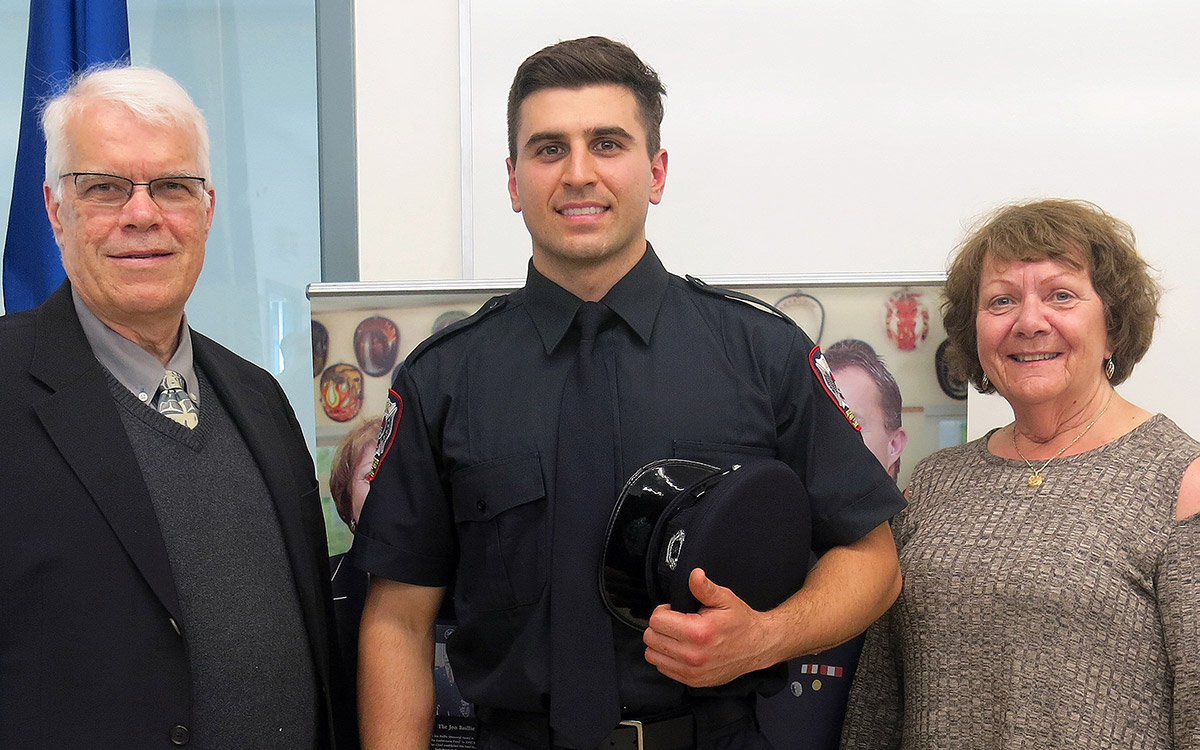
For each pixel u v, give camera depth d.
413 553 1.47
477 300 1.83
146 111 1.29
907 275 1.79
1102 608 1.33
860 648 1.71
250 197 2.37
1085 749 1.30
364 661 1.49
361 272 2.27
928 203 2.16
